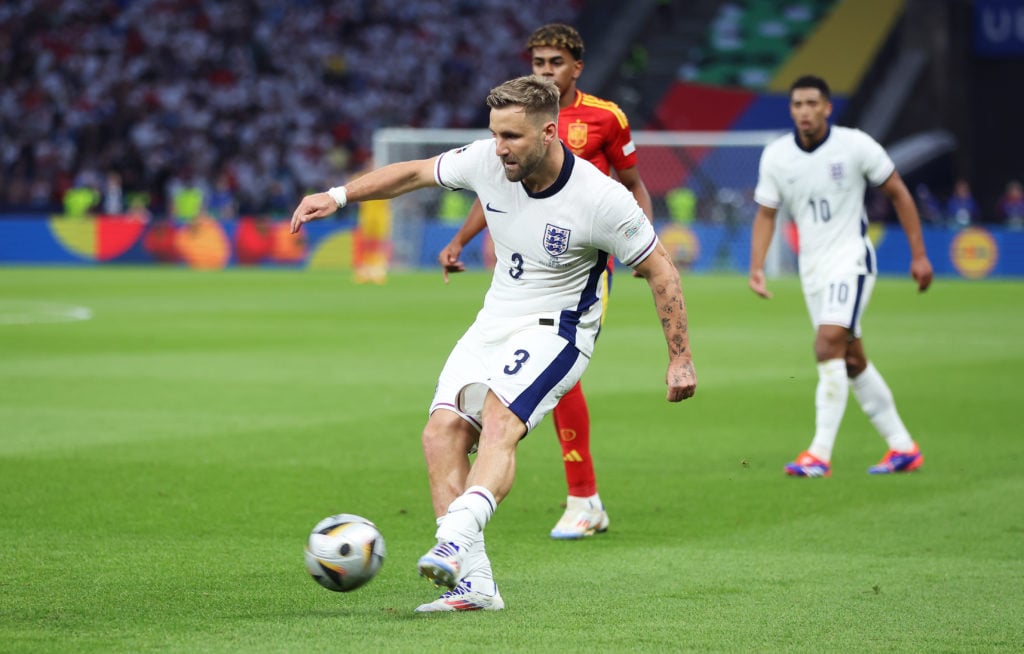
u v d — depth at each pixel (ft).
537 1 393.09
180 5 373.20
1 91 359.87
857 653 43.32
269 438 89.86
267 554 57.82
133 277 268.82
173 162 346.74
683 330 48.83
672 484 77.15
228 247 310.24
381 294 225.56
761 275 85.81
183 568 55.01
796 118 82.28
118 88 357.61
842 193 82.17
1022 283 264.11
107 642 43.60
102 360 133.49
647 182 326.65
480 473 47.03
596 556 59.00
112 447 85.61
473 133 307.78
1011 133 354.54
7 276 270.05
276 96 363.35
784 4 371.56
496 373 48.52
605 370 129.39
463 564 48.01
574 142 65.36
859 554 59.36
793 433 95.30
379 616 47.52
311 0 379.35
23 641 43.62
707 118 346.95
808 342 155.94
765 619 47.65
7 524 63.36
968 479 78.59
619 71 358.64
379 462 81.66
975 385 118.93
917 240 83.97
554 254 48.70
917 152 331.16
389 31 381.19
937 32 343.05
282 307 198.39
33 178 349.20
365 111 365.61
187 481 74.90
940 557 58.70
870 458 86.63
